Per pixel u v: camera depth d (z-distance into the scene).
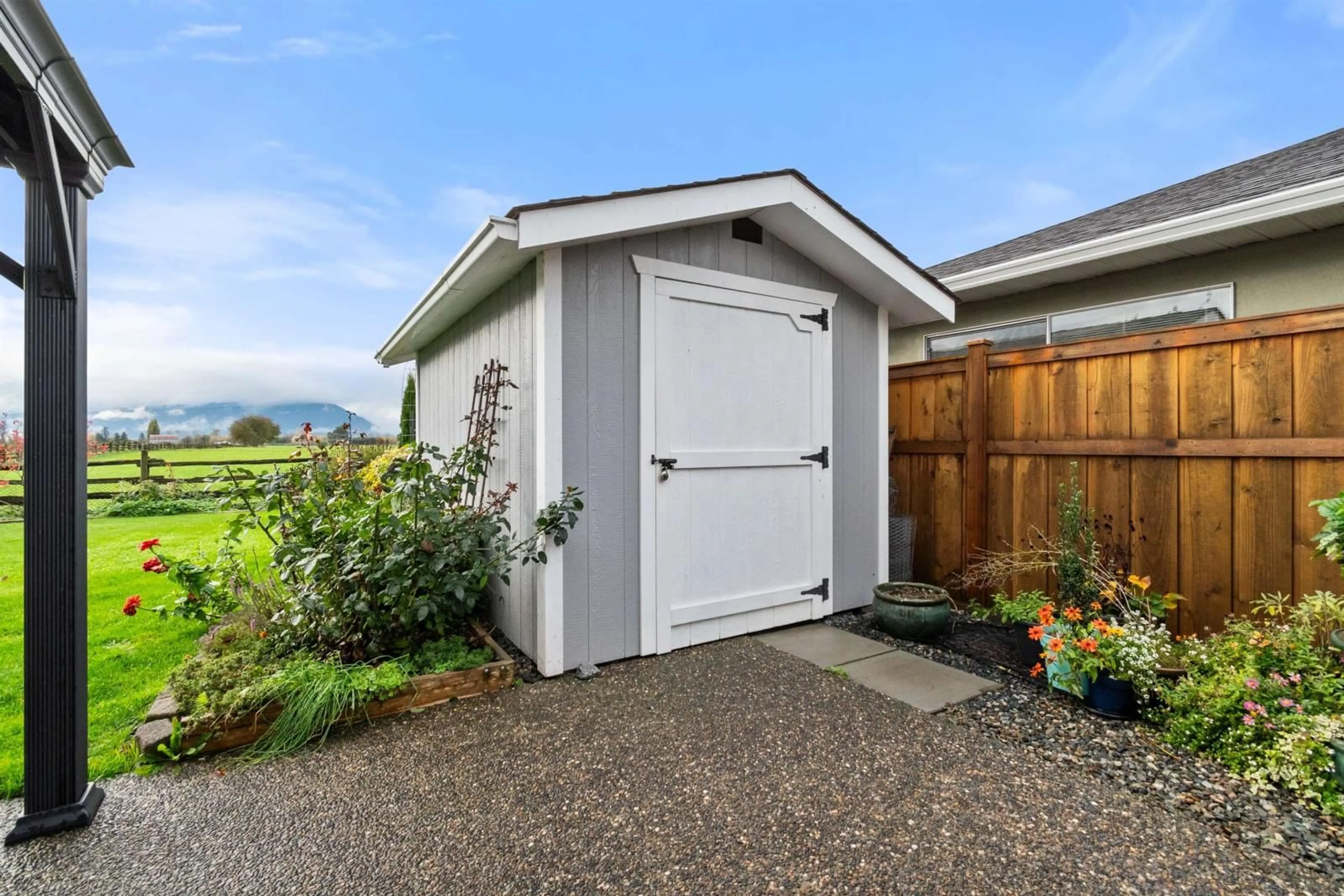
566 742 2.46
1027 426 3.96
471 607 3.21
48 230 1.85
